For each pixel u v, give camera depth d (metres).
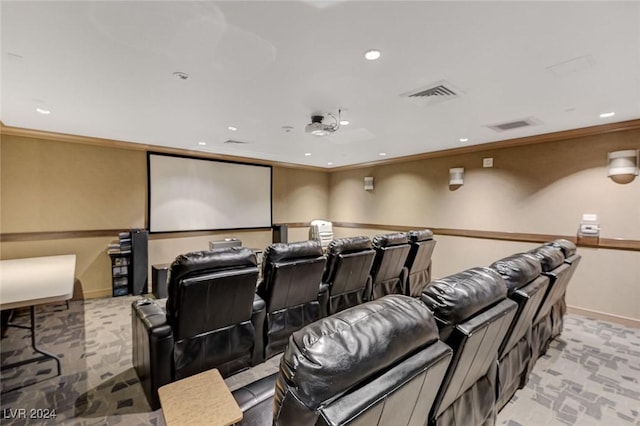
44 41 1.81
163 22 1.62
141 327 2.14
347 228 7.42
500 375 1.78
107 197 4.66
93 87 2.51
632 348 2.96
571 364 2.65
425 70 2.19
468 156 5.05
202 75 2.28
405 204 6.08
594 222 3.79
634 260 3.52
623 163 3.50
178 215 5.39
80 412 1.99
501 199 4.66
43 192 4.15
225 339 2.22
